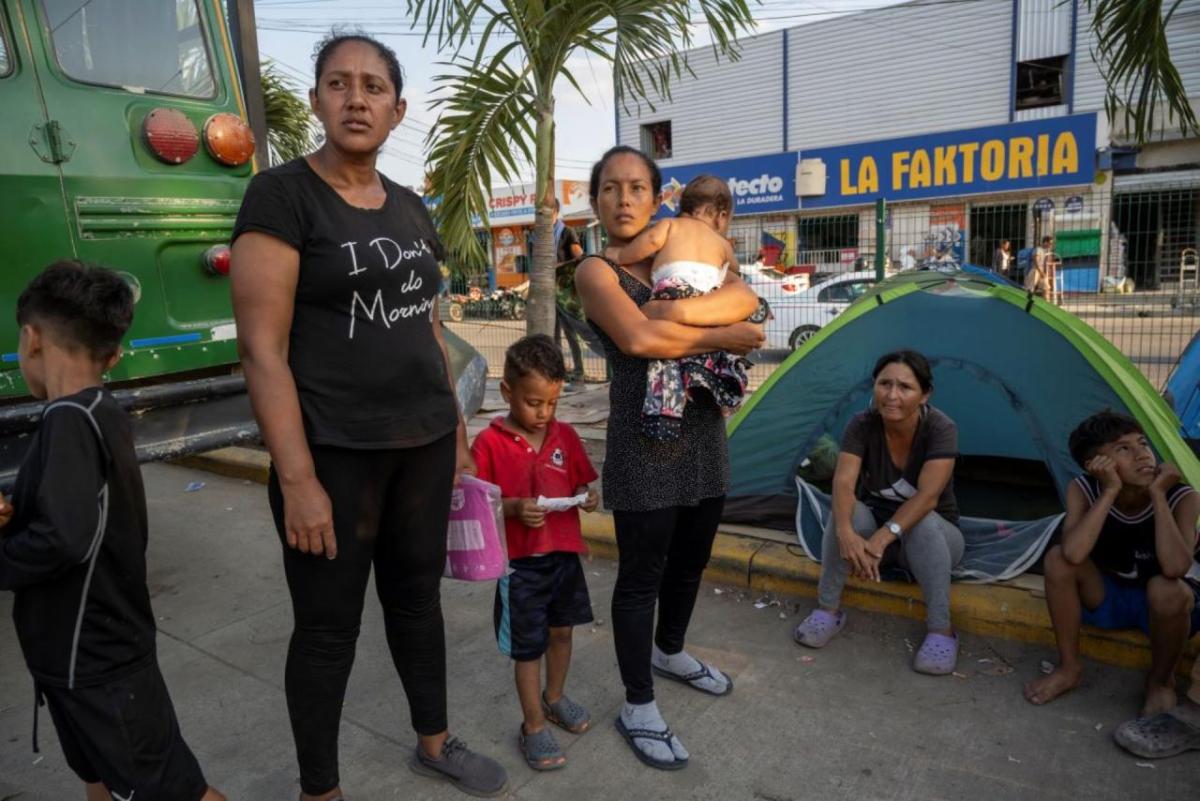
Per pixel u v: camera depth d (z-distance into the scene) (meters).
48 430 1.78
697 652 3.31
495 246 24.44
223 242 3.97
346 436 2.05
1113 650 3.02
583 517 4.54
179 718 2.97
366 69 2.02
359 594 2.18
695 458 2.58
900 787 2.46
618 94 5.62
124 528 1.89
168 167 3.75
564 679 2.81
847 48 22.06
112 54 3.59
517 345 2.62
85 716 1.87
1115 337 8.59
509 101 5.43
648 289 2.54
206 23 3.97
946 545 3.17
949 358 3.94
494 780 2.48
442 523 2.35
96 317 1.91
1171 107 4.46
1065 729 2.71
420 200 2.36
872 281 10.65
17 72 3.28
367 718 2.92
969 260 18.56
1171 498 2.72
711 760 2.62
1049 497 4.48
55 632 1.83
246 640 3.59
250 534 5.02
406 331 2.15
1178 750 2.53
